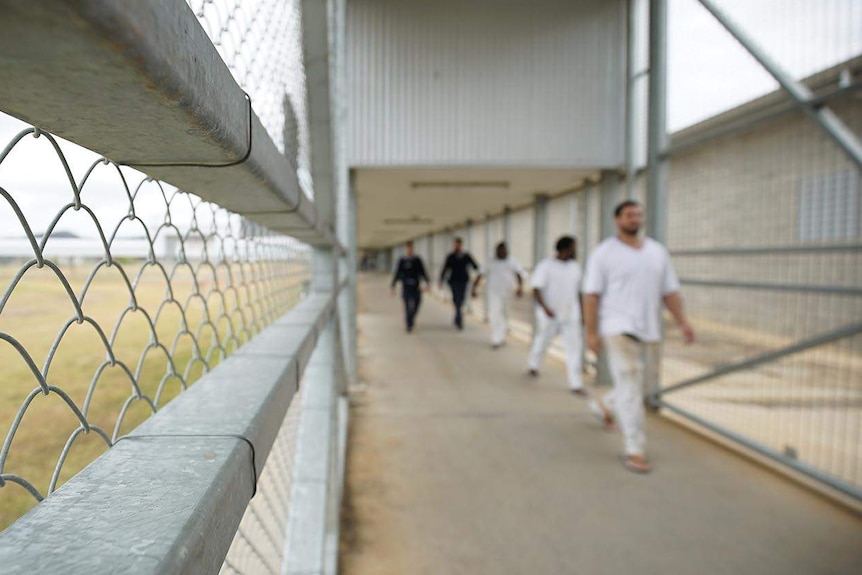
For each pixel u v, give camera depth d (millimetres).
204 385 706
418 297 9945
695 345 4621
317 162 2727
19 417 340
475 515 2881
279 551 1542
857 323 3162
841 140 3125
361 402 5031
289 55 1631
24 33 217
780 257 3783
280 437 1587
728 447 3889
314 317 1524
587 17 5402
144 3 252
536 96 5406
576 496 3107
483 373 6336
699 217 4480
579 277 5445
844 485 3025
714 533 2713
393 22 5332
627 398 3465
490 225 11695
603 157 5453
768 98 3746
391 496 3092
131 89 298
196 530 347
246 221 1191
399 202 8867
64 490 383
